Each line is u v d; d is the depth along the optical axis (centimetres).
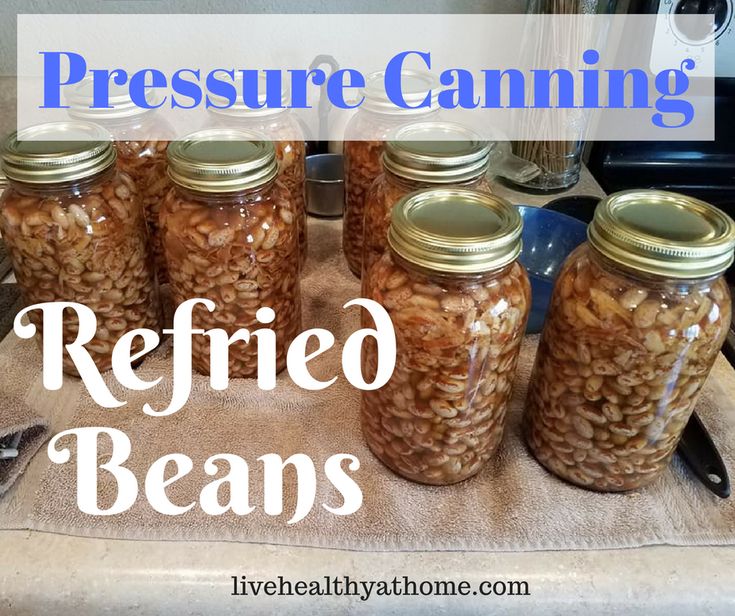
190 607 37
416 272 36
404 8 73
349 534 39
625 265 34
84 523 39
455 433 39
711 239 34
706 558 38
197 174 42
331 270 64
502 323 37
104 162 44
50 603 36
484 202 39
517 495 41
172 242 45
